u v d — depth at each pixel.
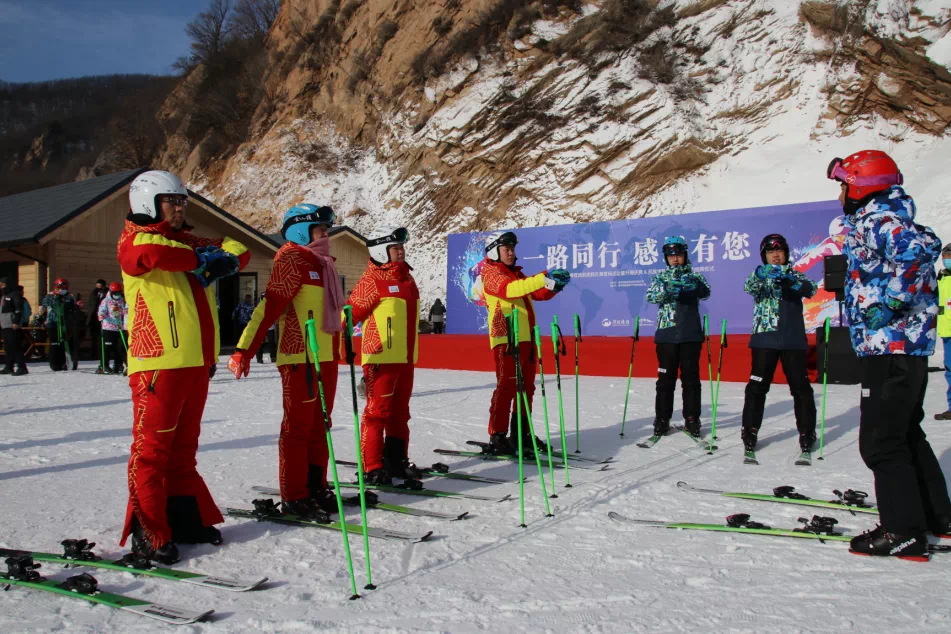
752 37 24.67
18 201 21.11
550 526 3.76
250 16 48.81
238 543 3.52
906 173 19.02
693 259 13.52
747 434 5.49
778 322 5.43
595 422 7.21
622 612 2.60
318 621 2.55
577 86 26.80
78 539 3.42
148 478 3.24
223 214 19.06
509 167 26.81
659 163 23.70
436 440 6.41
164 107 49.22
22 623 2.56
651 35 26.50
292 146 34.00
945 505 3.50
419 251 27.70
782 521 3.78
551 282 5.08
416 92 31.52
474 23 30.31
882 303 3.21
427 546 3.44
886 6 20.81
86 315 17.52
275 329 15.85
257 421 7.43
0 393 10.10
